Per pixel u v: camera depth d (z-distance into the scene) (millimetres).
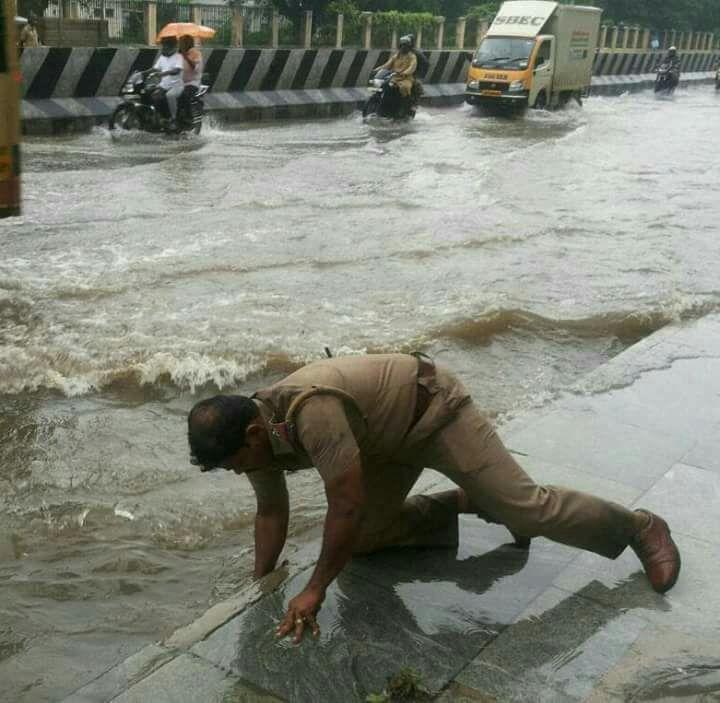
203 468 2861
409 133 20078
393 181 13266
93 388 5762
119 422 5344
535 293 8234
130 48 18531
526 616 3145
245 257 8758
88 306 7160
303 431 2787
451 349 6816
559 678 2838
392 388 3002
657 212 12023
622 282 8664
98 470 4754
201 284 7867
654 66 45750
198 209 10727
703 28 61031
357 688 2756
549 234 10484
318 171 13859
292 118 22406
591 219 11391
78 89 17781
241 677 2781
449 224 10633
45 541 4062
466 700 2729
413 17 33844
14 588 3697
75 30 21188
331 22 30875
